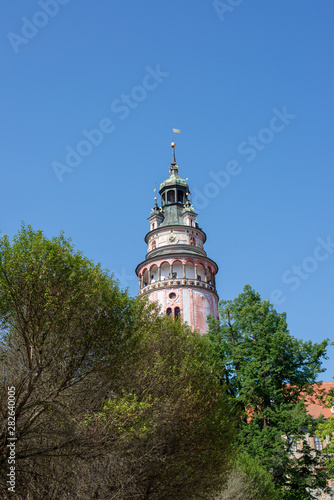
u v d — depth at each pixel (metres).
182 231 72.25
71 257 20.00
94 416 19.78
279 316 44.50
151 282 69.62
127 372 22.44
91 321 20.14
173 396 25.95
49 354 19.61
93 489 22.44
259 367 41.28
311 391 42.25
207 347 36.25
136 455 24.25
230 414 33.88
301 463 39.59
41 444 20.05
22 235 19.53
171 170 82.12
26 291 18.64
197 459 26.42
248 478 34.78
